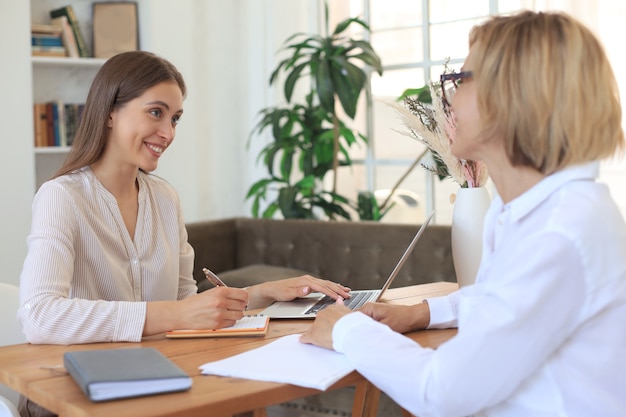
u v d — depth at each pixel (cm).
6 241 421
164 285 220
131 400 131
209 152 520
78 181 207
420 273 353
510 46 124
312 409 347
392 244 360
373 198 460
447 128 224
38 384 142
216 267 399
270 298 214
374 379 136
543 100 122
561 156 124
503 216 132
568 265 118
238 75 530
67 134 456
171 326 177
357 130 503
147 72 205
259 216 534
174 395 133
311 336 161
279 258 397
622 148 129
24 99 425
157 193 226
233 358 154
